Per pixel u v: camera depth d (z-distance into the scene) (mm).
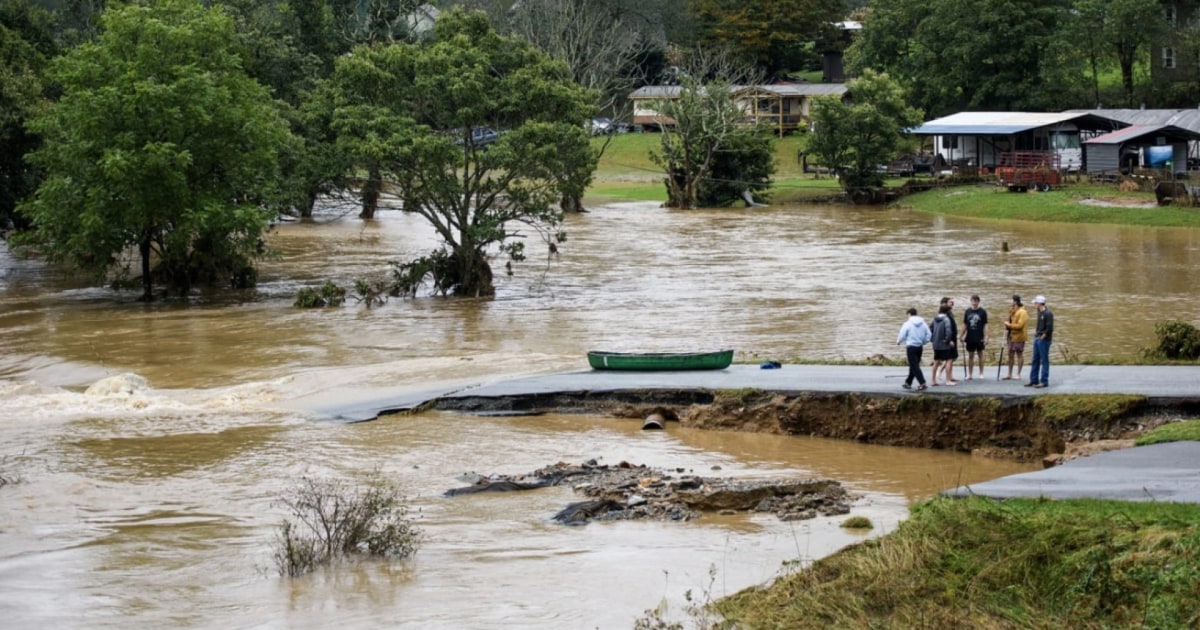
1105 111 97688
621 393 31250
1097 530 17812
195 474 26422
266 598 18609
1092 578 16422
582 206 102812
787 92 126062
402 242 77750
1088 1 109062
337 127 53875
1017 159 97000
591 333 43281
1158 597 15891
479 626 17250
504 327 45219
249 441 29219
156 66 54125
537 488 24750
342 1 104750
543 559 20156
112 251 53875
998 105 114875
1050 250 64812
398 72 55531
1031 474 22625
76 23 107500
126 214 51906
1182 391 26953
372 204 57000
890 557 17891
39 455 28250
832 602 16828
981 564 17406
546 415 31312
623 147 130375
